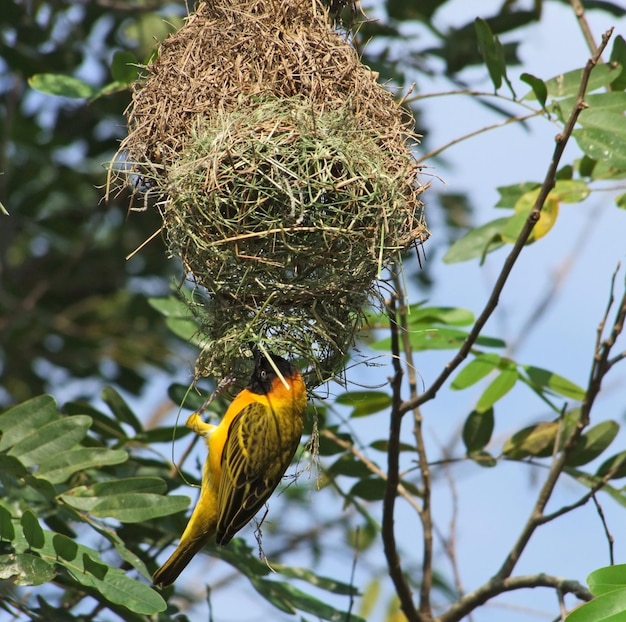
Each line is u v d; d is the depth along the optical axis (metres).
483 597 10.97
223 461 10.28
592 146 10.23
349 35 10.70
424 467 11.59
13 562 8.30
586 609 8.20
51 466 9.53
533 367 11.70
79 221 17.36
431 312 12.18
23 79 16.17
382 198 9.41
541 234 11.60
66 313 17.61
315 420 10.17
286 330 9.57
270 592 11.09
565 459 10.95
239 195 9.22
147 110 9.97
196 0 10.73
